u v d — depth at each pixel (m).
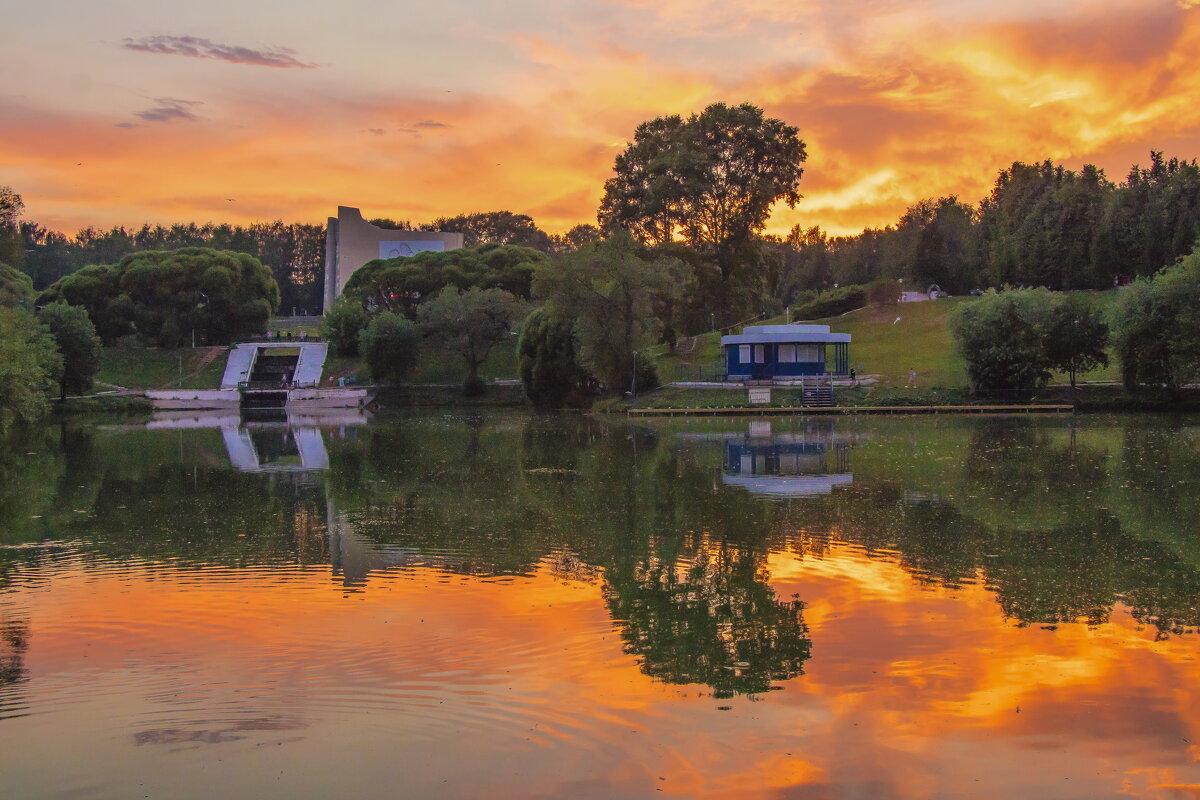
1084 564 16.97
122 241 171.50
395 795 8.95
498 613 14.38
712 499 24.58
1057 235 89.56
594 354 65.50
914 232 99.62
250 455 39.81
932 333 76.00
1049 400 57.47
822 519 21.45
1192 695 11.05
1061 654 12.39
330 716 10.66
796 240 153.00
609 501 24.67
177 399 79.38
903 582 15.91
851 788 9.06
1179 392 55.94
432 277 98.69
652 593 15.38
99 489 29.42
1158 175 97.62
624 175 85.69
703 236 85.69
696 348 80.44
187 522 22.81
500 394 81.75
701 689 11.30
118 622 14.21
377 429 54.53
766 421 53.28
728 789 9.05
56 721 10.61
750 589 15.59
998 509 22.39
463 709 10.79
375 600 15.21
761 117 83.00
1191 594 15.03
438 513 23.33
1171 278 52.97
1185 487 25.17
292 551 19.05
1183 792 8.96
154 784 9.20
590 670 11.93
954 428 45.62
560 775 9.30
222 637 13.41
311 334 116.88
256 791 9.05
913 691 11.22
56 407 75.31
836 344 68.25
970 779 9.23
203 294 103.25
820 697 11.06
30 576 17.19
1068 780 9.20
